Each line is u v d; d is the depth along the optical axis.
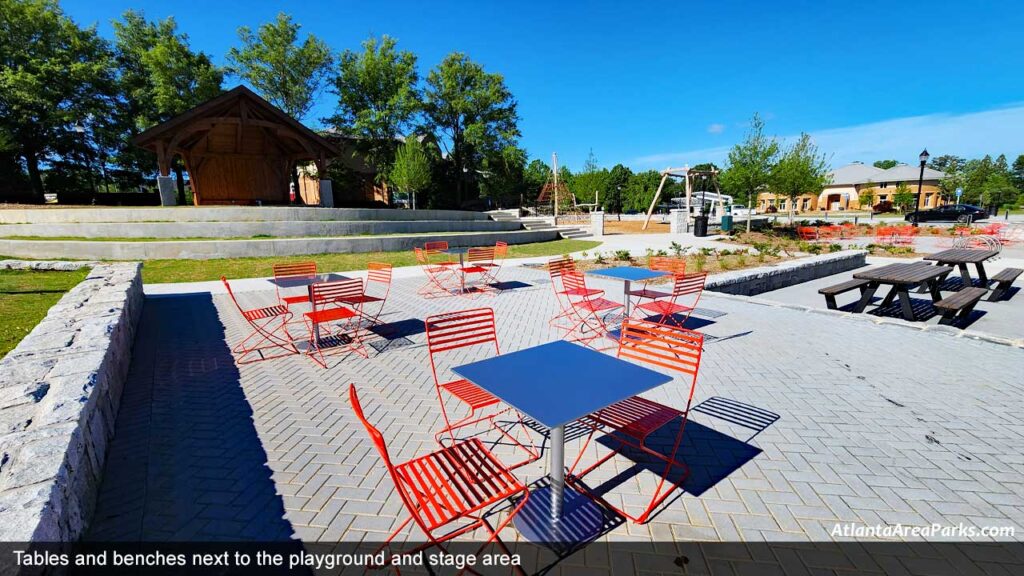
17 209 17.69
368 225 17.42
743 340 6.09
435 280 11.11
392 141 31.31
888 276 7.54
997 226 21.75
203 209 16.12
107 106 29.14
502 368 2.92
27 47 26.61
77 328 4.33
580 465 3.26
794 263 11.97
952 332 6.17
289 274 6.99
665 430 3.75
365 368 5.30
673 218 24.83
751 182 22.56
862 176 59.88
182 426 3.88
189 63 29.75
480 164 35.50
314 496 2.92
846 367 5.07
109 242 13.41
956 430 3.65
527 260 14.82
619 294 9.31
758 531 2.58
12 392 2.90
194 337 6.57
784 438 3.58
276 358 5.67
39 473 2.08
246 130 20.62
